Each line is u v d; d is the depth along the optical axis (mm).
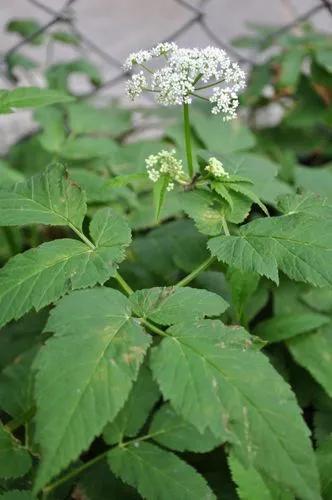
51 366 376
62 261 430
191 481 449
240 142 749
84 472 492
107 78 1134
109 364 377
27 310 411
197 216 471
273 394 373
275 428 365
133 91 457
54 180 470
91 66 903
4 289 420
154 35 1285
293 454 360
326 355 563
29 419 487
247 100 871
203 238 599
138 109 855
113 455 464
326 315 593
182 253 592
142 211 634
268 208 667
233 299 478
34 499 431
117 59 1196
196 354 386
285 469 358
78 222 457
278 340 560
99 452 535
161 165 469
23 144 792
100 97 930
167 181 467
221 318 555
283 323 566
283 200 480
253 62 901
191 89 447
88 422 361
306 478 357
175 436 478
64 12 893
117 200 634
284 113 896
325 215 467
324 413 557
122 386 372
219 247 440
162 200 463
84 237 449
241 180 471
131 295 421
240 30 1291
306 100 873
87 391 368
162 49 454
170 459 461
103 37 1283
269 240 436
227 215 472
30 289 418
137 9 1382
